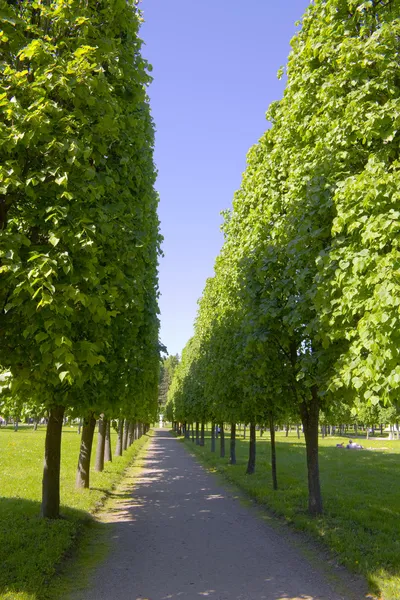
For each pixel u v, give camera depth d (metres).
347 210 6.40
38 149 5.68
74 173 5.98
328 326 6.81
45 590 6.06
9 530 8.50
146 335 12.12
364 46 6.90
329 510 11.44
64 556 7.65
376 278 5.33
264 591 6.41
